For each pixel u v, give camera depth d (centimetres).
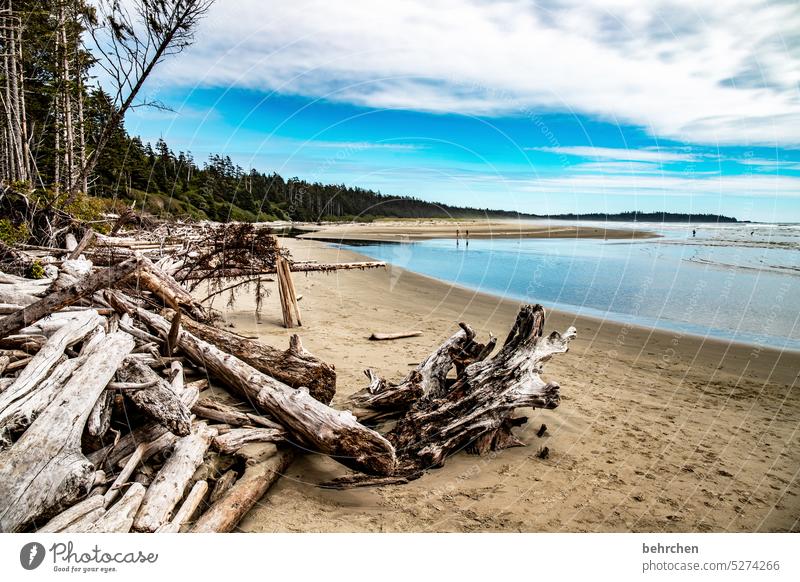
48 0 1666
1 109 1892
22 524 289
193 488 366
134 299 704
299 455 479
